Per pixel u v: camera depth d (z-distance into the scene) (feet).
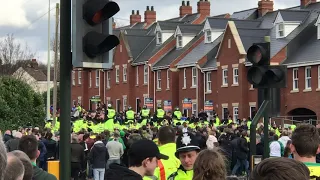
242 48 168.35
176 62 199.11
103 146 77.00
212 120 142.51
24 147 27.45
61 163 24.63
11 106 129.08
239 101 168.76
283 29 168.66
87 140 89.30
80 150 74.84
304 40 163.53
